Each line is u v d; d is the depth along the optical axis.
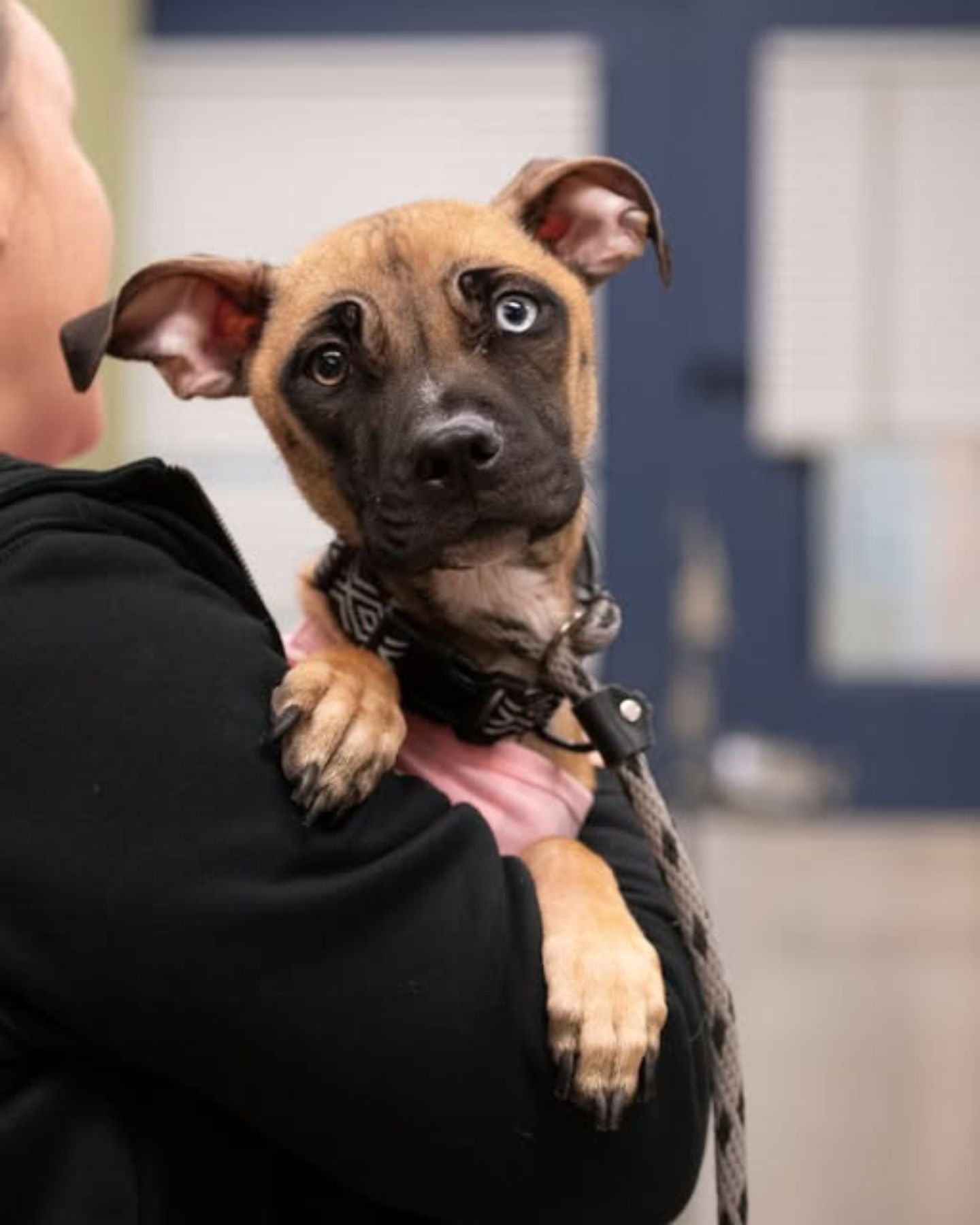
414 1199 1.80
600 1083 1.81
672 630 6.36
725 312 6.32
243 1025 1.70
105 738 1.73
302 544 6.33
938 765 6.33
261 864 1.73
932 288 6.27
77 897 1.70
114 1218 1.74
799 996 5.20
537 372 2.34
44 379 2.22
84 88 5.69
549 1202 1.83
